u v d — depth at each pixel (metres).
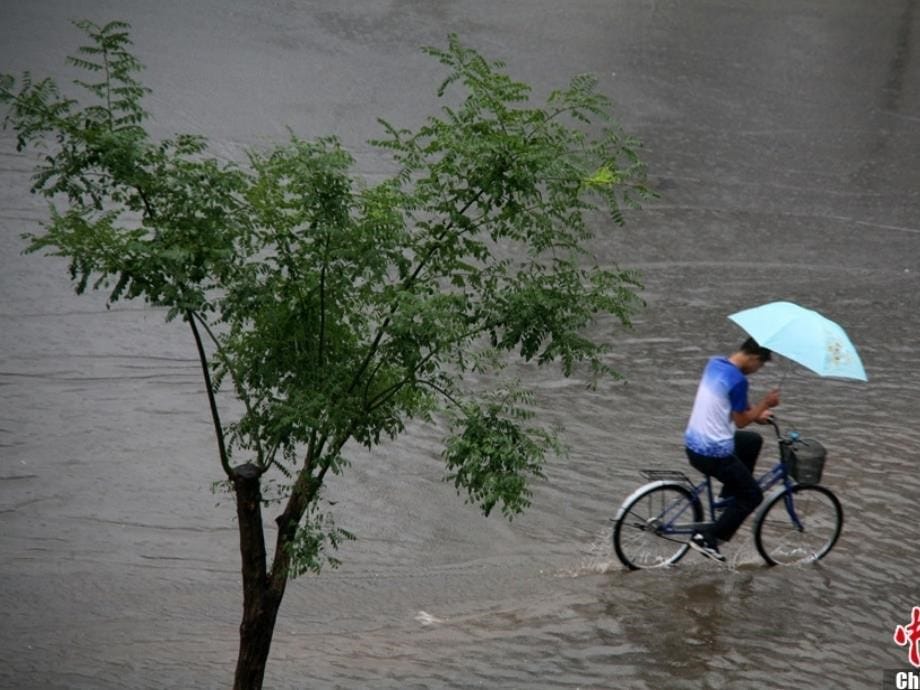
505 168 13.88
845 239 46.16
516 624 20.38
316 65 57.34
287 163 13.51
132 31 58.69
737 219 47.03
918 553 23.47
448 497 25.97
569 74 60.09
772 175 52.19
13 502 25.00
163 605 21.58
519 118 14.22
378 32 62.88
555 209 14.59
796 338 21.05
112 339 33.62
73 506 25.00
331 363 14.64
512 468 14.41
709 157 53.19
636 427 29.86
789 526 23.11
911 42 72.06
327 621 20.75
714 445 21.52
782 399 32.00
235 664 19.12
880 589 21.88
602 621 20.41
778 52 68.50
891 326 38.00
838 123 59.44
